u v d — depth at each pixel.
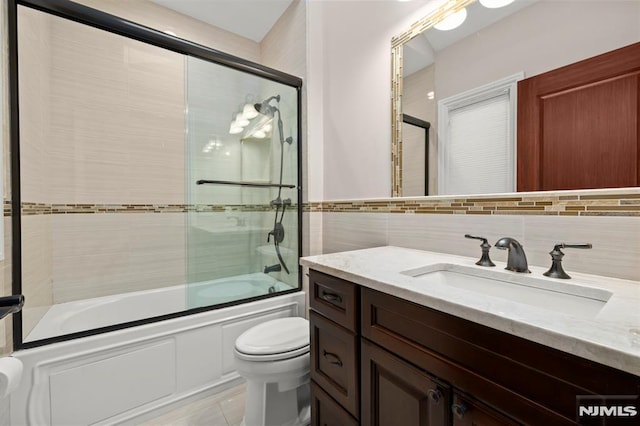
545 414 0.48
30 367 1.13
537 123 0.97
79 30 1.85
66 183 1.81
